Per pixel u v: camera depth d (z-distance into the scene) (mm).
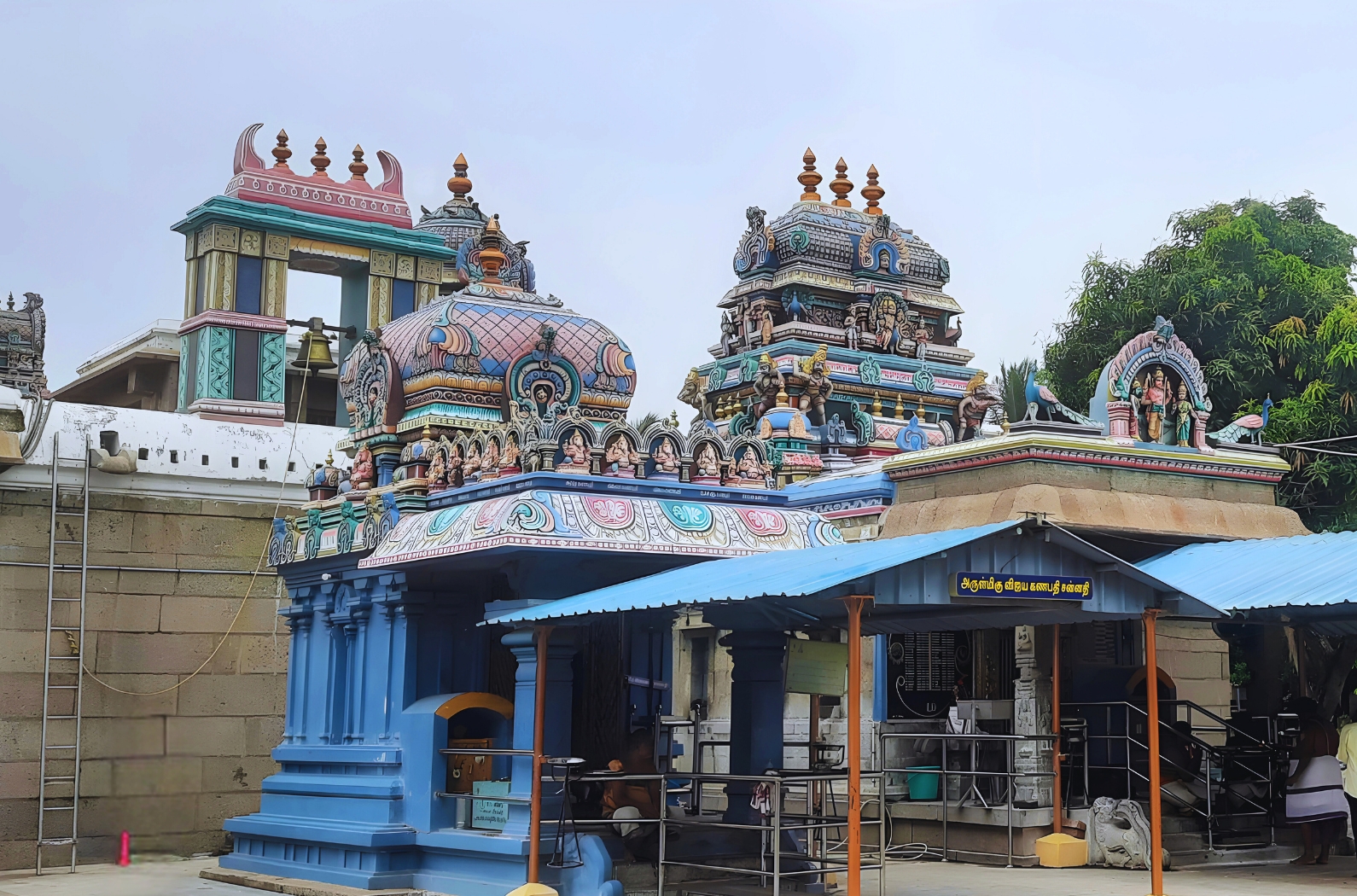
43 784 16438
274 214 20406
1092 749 16391
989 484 15945
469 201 24672
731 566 11539
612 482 12602
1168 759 15727
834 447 21844
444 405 14289
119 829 14703
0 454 16625
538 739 11336
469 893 12008
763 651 13344
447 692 13383
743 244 25781
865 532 17062
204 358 19781
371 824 12992
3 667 16578
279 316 20391
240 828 14562
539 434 12398
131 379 24578
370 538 13547
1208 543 16000
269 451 18531
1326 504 22828
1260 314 23703
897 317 25594
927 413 25547
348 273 21812
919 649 17078
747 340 25391
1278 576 13625
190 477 17891
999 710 15734
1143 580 10656
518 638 12062
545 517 11898
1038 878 13289
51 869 16250
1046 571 10297
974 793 15094
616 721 13219
